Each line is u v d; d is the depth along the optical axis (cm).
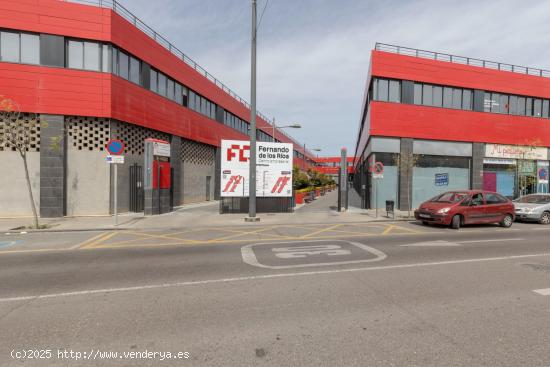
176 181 2102
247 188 1650
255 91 1334
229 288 491
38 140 1441
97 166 1536
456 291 483
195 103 2405
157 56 1883
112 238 952
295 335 339
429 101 2025
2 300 440
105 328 354
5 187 1420
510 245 858
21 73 1392
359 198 3123
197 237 969
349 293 471
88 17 1482
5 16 1378
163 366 279
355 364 284
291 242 884
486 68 2128
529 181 2238
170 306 419
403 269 605
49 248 801
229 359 290
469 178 2123
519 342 327
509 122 2191
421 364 285
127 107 1627
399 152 1955
